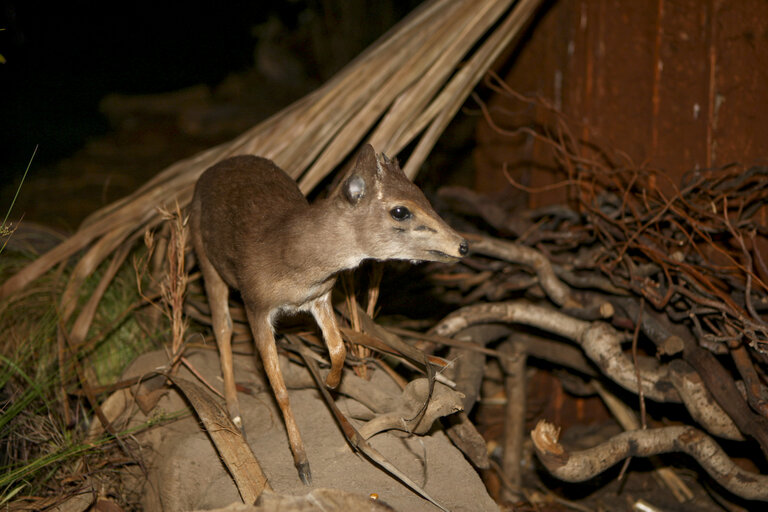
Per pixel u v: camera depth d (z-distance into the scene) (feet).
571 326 5.28
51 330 5.49
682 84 5.68
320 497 4.03
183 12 21.72
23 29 17.58
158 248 5.70
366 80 5.72
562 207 5.79
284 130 5.71
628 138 5.96
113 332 5.59
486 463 4.80
